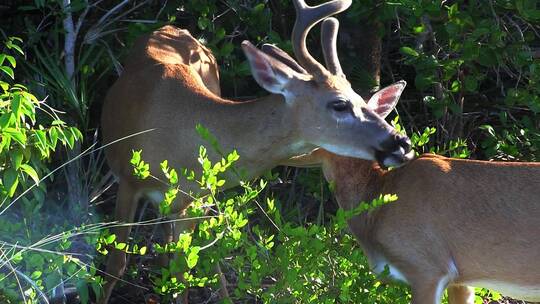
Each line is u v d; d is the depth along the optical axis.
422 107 14.07
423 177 9.66
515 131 12.80
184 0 14.10
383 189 10.03
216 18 13.90
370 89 13.15
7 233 9.94
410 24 12.41
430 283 9.54
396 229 9.65
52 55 13.65
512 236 9.34
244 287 9.20
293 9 14.55
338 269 9.64
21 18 14.30
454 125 13.35
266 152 10.39
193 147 10.53
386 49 14.42
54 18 14.24
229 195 12.03
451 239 9.50
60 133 9.29
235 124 10.41
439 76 13.07
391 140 9.91
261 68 10.23
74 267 9.20
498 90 14.17
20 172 9.48
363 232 10.07
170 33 12.73
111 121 11.56
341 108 10.05
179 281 10.63
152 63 11.52
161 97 10.89
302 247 9.15
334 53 10.66
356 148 10.06
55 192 13.06
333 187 10.46
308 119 10.15
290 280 8.88
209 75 12.72
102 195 13.71
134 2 14.66
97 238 9.50
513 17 13.70
